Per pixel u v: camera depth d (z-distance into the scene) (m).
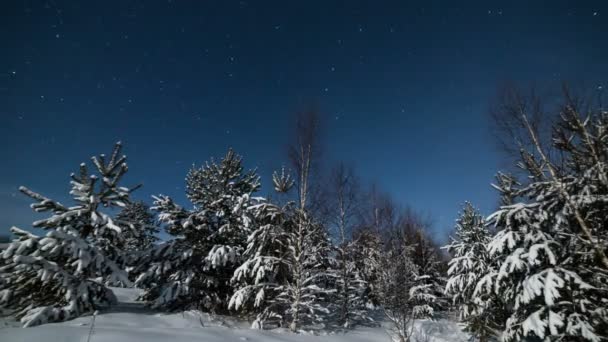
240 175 15.04
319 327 12.70
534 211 9.95
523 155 10.28
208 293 12.39
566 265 9.14
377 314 17.83
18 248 8.72
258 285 11.72
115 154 11.23
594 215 9.77
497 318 12.67
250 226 13.36
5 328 7.48
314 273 13.63
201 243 13.18
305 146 14.03
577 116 9.48
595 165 9.21
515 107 10.56
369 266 17.81
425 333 14.97
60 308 8.58
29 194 9.52
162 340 6.98
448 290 15.32
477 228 15.91
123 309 10.91
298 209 13.35
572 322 8.47
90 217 10.32
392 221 13.91
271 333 10.27
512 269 9.10
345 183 16.41
